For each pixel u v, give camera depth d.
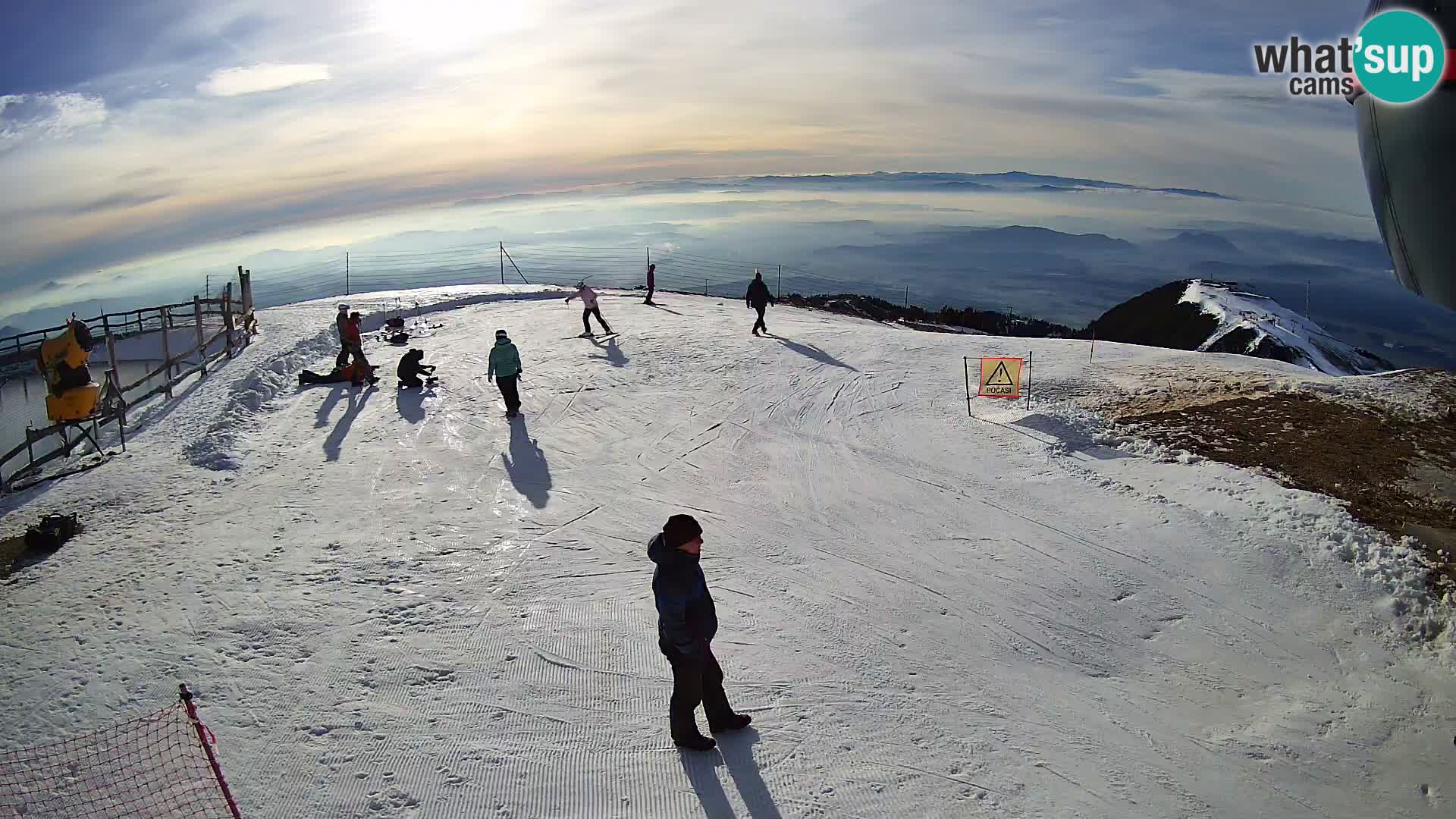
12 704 6.68
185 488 11.65
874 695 6.93
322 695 6.80
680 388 17.05
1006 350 19.98
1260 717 6.92
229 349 19.47
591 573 9.20
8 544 9.84
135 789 5.69
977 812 5.53
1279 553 9.51
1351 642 8.04
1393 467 11.91
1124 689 7.25
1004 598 8.73
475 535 10.22
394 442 13.86
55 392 12.93
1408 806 5.92
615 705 6.68
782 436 14.08
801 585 8.98
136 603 8.34
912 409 15.38
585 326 22.31
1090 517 10.64
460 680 7.04
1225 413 14.34
